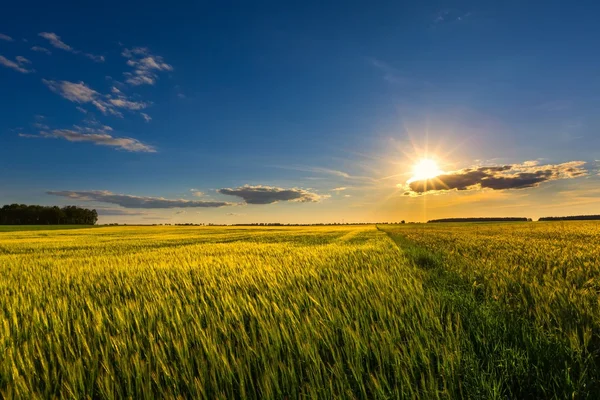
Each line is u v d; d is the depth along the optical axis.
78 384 3.30
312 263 11.16
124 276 9.84
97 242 30.69
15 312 5.80
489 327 4.15
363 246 19.17
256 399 2.96
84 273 10.48
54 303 6.45
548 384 2.98
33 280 9.55
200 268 10.77
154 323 4.92
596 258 10.34
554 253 11.88
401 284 6.83
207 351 3.64
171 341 4.15
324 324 4.38
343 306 5.05
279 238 34.66
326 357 3.65
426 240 23.42
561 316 4.42
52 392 3.28
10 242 31.89
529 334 3.92
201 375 3.20
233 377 3.18
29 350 4.02
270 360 3.55
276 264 11.05
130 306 5.80
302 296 6.08
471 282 7.02
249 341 4.09
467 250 14.41
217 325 4.60
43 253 19.58
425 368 3.28
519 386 3.04
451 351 3.44
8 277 10.35
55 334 4.54
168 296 6.61
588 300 5.13
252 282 7.70
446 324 4.34
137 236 43.84
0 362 3.68
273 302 5.47
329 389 2.90
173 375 3.26
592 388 2.89
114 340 4.06
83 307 6.10
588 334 3.74
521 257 11.20
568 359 3.35
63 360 3.65
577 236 24.77
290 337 4.08
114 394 3.19
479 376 3.03
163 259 14.19
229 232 57.19
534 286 6.14
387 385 2.87
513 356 3.33
